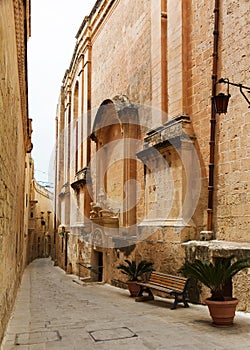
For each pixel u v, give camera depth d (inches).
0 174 204.4
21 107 555.2
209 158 426.3
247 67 374.9
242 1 386.9
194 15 475.8
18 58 403.2
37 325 292.7
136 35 673.6
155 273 445.4
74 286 690.2
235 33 395.5
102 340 238.1
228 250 348.5
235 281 333.7
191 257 402.6
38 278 914.1
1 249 218.4
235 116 388.8
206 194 430.3
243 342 227.9
